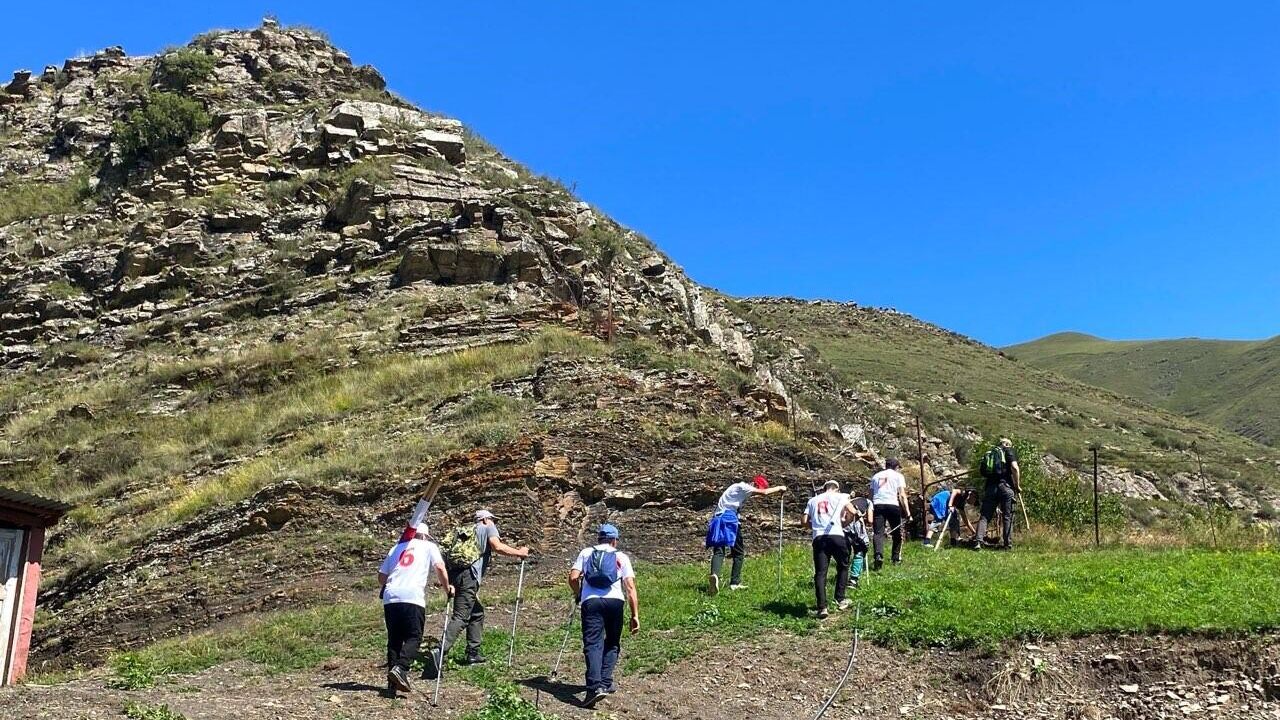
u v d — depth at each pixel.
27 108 65.25
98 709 10.03
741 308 71.69
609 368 29.41
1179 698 12.02
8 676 14.37
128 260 45.16
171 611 20.08
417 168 49.19
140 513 26.77
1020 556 18.48
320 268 43.59
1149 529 24.00
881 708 12.05
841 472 25.38
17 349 42.41
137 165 55.44
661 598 15.87
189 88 60.06
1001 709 12.05
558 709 10.90
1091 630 12.99
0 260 48.53
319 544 21.59
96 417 35.00
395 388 32.00
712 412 27.52
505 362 32.06
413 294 39.59
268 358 35.91
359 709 10.66
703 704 11.68
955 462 46.66
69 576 23.28
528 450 23.38
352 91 62.53
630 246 49.28
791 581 16.77
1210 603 13.75
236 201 48.84
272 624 16.28
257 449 29.64
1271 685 12.06
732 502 16.42
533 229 42.53
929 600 14.45
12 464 32.47
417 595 11.22
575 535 21.86
